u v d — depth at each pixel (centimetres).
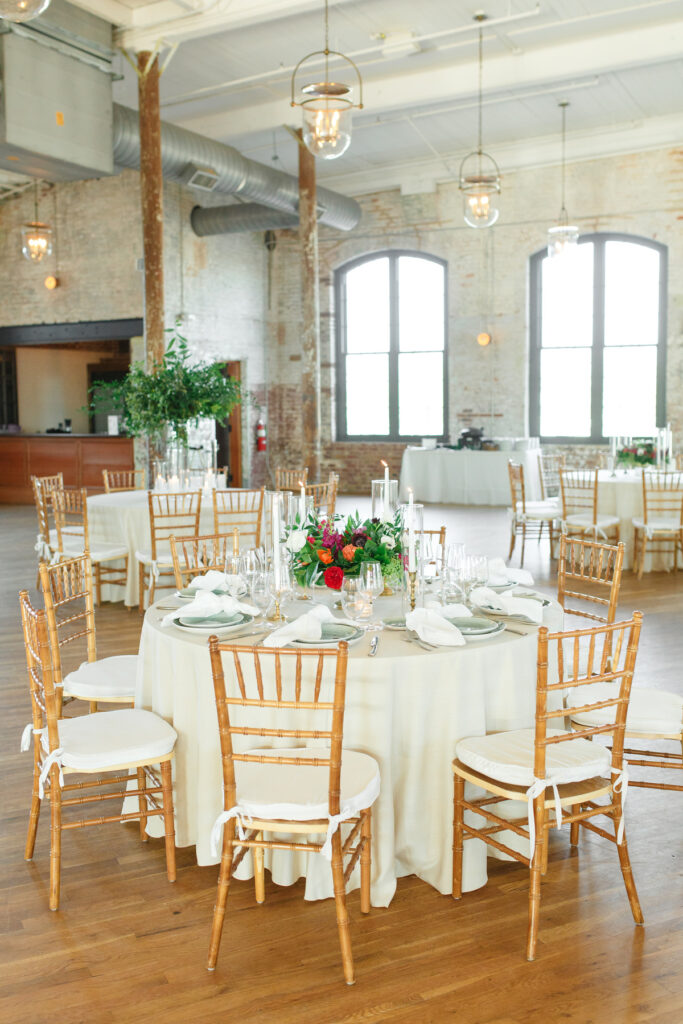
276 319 1561
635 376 1328
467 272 1404
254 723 290
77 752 283
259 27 902
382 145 1320
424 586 334
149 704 332
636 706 317
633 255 1310
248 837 267
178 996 240
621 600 692
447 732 289
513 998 238
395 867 297
